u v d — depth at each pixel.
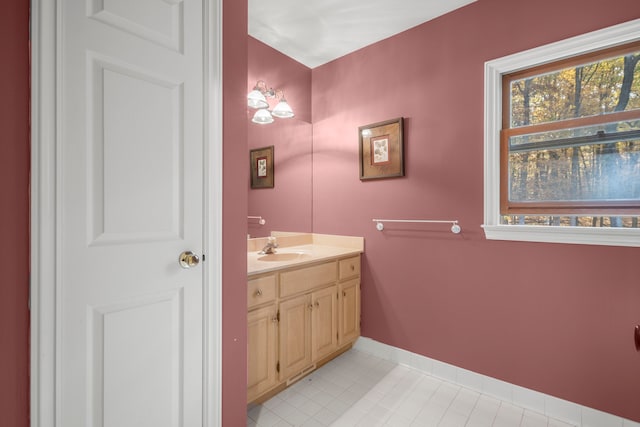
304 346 1.93
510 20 1.79
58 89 0.91
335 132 2.59
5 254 0.84
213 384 1.28
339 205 2.57
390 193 2.28
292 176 2.59
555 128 1.69
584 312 1.60
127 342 1.05
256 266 1.71
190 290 1.22
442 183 2.04
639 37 1.47
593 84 1.63
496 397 1.84
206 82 1.27
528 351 1.75
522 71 1.81
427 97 2.10
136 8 1.07
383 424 1.61
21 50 0.86
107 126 1.00
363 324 2.44
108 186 1.01
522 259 1.77
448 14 2.01
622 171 1.55
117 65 1.03
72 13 0.93
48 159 0.89
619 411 1.52
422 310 2.14
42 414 0.89
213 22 1.28
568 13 1.62
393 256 2.27
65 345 0.93
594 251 1.57
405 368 2.18
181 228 1.19
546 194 1.74
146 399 1.10
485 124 1.86
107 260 1.01
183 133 1.20
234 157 1.38
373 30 2.19
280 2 1.88
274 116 2.43
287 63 2.52
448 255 2.03
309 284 1.96
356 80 2.46
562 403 1.65
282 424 1.60
